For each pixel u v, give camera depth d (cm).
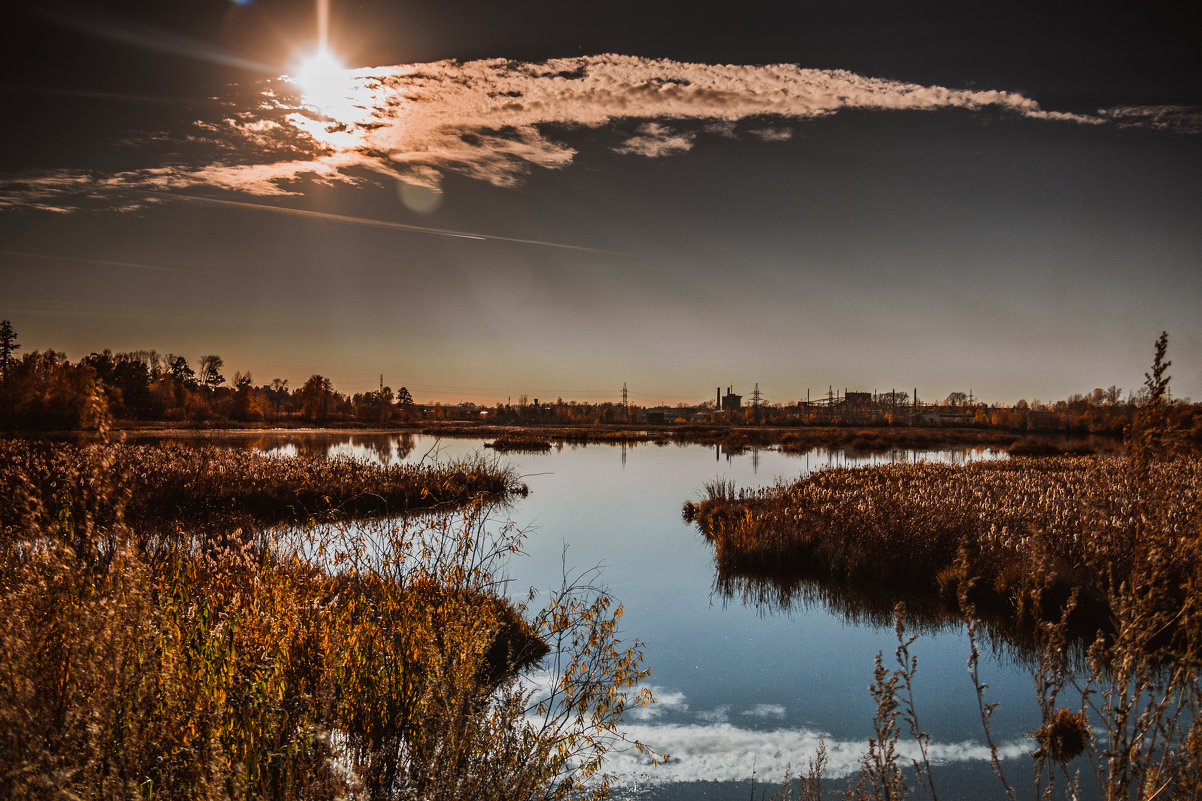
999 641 948
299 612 508
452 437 7194
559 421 15200
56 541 308
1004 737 648
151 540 650
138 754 286
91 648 275
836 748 640
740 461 4481
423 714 377
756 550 1388
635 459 4584
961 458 4725
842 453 5388
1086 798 519
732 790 554
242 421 9700
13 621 279
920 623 1041
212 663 430
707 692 774
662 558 1477
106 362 8212
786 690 780
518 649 776
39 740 239
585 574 1288
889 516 1499
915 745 639
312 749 332
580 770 547
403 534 641
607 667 567
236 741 374
